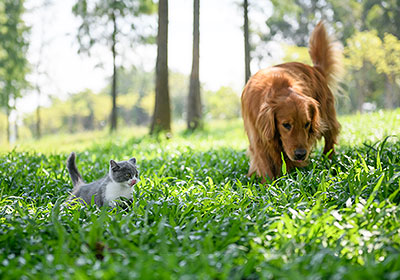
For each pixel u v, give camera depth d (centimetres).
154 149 995
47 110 6725
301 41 3553
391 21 3209
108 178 479
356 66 2788
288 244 292
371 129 939
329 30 699
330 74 702
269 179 533
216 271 259
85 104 7175
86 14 2144
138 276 243
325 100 611
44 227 355
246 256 292
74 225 358
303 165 543
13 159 738
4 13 2673
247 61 1706
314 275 244
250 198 434
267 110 508
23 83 2977
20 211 389
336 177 439
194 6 1739
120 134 1931
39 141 2158
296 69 594
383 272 257
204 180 574
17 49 2725
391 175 394
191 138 1339
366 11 3281
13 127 5206
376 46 2598
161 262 271
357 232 313
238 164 650
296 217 337
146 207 405
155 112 1461
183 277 242
